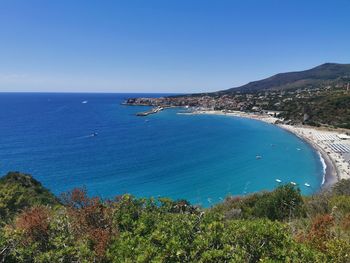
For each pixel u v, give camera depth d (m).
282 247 6.38
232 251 6.02
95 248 6.77
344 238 9.39
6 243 6.96
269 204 18.06
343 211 14.42
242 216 18.20
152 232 6.87
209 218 7.48
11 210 17.86
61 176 64.56
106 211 8.54
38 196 25.08
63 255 6.60
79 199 9.31
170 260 5.90
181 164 78.88
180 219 7.52
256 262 6.09
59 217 8.57
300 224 12.23
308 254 6.31
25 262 6.75
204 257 5.72
